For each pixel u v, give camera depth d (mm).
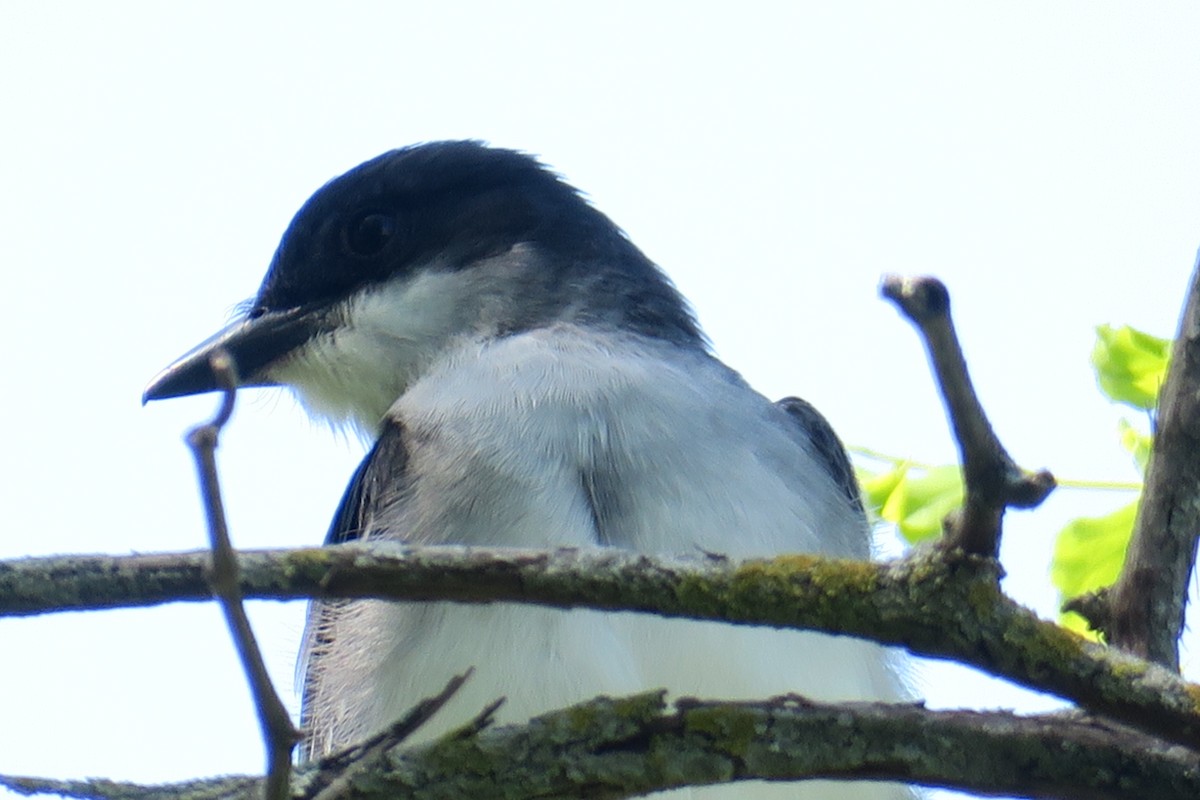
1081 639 6977
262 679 6168
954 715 7117
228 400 5977
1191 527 8844
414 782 6898
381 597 6992
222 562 5996
